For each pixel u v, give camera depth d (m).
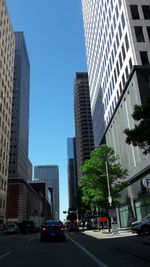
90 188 37.09
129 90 41.22
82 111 165.62
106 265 8.74
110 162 38.78
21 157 133.25
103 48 63.25
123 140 45.25
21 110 136.62
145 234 24.19
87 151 155.00
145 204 36.22
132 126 39.78
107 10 57.94
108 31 57.41
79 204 70.44
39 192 160.62
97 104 73.88
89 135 158.62
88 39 89.56
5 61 75.50
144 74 38.19
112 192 36.78
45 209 169.62
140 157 37.12
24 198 91.62
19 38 151.38
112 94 54.84
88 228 62.44
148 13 44.47
